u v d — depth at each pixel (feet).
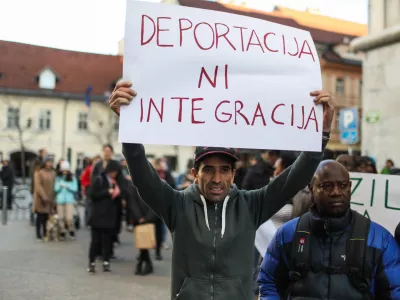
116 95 7.39
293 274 7.95
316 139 7.97
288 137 7.89
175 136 7.52
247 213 7.76
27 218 45.91
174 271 7.55
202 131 7.61
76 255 27.50
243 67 7.89
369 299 7.59
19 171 132.16
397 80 46.57
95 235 23.20
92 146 135.95
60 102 133.08
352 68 135.03
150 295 19.11
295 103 8.00
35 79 132.46
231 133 7.69
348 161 18.02
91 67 142.31
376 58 49.21
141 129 7.42
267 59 8.02
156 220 25.30
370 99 49.90
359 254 7.55
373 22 49.70
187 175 32.30
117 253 28.58
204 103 7.66
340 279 7.61
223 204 7.62
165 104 7.55
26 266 24.30
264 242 15.51
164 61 7.64
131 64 7.57
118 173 23.47
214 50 7.81
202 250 7.34
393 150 46.70
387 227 10.73
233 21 8.02
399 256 7.73
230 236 7.43
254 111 7.84
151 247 22.21
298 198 14.03
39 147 130.21
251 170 19.72
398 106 46.39
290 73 8.08
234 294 7.21
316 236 7.92
